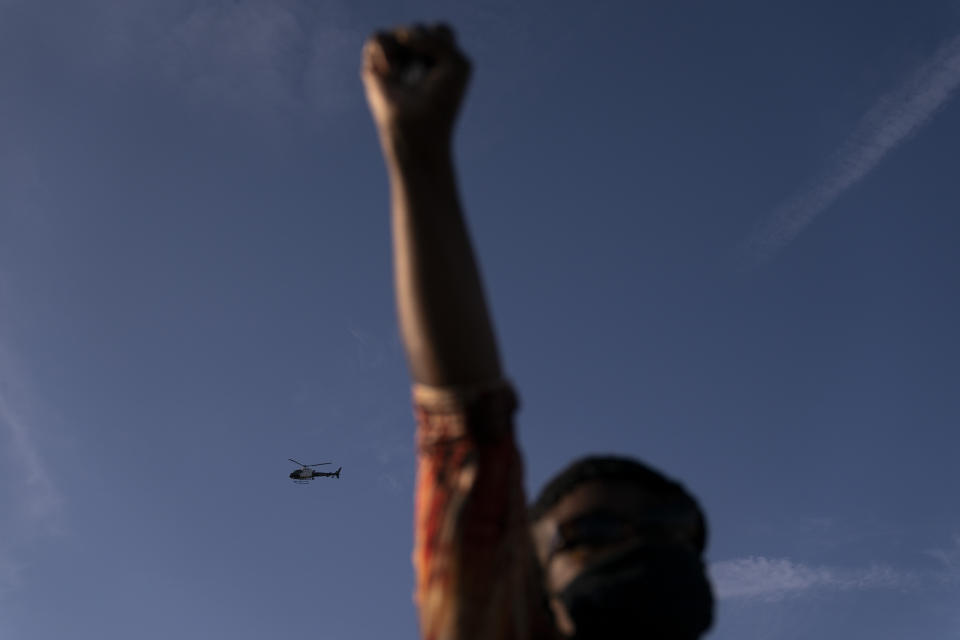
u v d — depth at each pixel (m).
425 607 1.54
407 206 1.46
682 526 1.96
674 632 1.83
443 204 1.47
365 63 1.50
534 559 1.85
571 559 1.90
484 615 1.52
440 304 1.47
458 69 1.45
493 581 1.53
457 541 1.53
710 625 1.93
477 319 1.49
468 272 1.48
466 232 1.49
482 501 1.54
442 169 1.46
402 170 1.46
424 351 1.51
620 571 1.85
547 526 1.95
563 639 1.82
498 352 1.56
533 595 1.76
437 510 1.55
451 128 1.46
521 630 1.58
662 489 2.04
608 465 2.04
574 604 1.86
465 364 1.51
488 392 1.52
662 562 1.86
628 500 1.96
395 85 1.46
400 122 1.43
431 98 1.43
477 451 1.55
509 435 1.59
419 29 1.49
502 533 1.56
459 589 1.52
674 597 1.83
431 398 1.54
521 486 1.62
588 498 1.98
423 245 1.46
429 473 1.58
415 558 1.60
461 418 1.54
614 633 1.83
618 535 1.89
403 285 1.49
